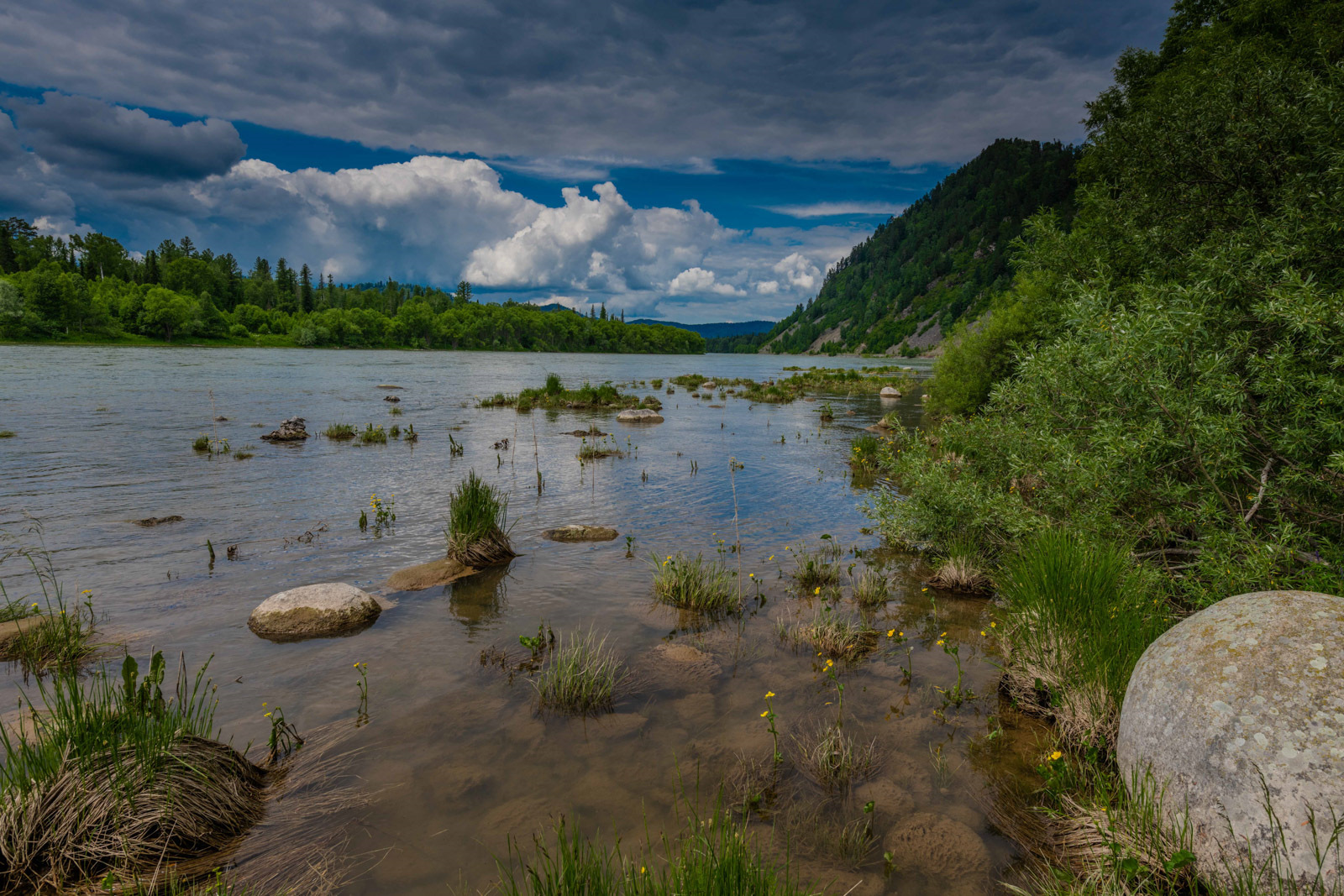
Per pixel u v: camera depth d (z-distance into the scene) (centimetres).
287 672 505
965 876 302
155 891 286
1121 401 594
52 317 8138
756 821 341
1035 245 1024
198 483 1155
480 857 312
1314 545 505
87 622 579
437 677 503
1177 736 300
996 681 506
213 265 15025
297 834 329
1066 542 529
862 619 631
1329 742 255
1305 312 474
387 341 12750
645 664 527
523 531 925
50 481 1123
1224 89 816
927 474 815
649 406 2784
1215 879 269
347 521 947
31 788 307
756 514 1037
